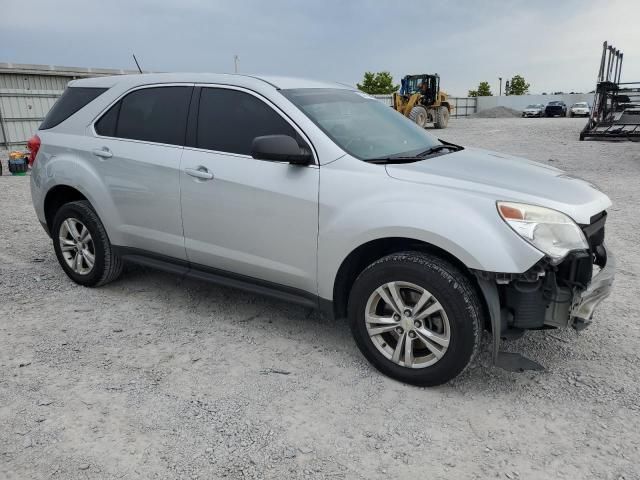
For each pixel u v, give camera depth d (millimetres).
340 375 3377
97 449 2662
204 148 3900
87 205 4602
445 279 2971
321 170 3393
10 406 3008
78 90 4754
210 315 4277
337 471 2527
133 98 4359
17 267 5441
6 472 2494
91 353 3643
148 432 2799
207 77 4020
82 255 4750
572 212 3012
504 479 2471
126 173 4238
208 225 3873
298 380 3314
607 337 3869
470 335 2977
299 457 2619
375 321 3291
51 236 5055
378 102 4465
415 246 3279
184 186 3924
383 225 3113
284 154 3291
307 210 3404
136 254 4438
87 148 4480
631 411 2980
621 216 7625
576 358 3574
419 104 29344
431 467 2555
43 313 4289
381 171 3271
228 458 2609
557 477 2482
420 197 3084
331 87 4203
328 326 4090
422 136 4223
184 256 4117
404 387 3240
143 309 4383
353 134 3652
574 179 3607
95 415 2936
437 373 3107
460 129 28703
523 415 2957
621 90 19375
